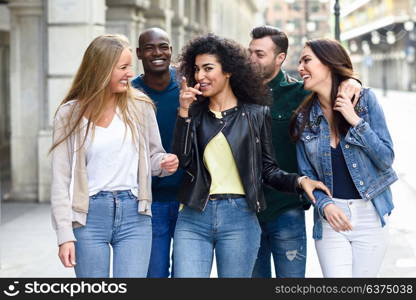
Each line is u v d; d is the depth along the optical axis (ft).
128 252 20.01
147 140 20.56
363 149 20.59
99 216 19.81
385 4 343.67
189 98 20.45
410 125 148.25
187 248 20.80
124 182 20.03
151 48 24.53
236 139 20.75
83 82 20.01
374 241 20.92
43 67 60.18
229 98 21.29
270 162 21.38
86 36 58.49
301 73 21.25
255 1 401.29
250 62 21.33
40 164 60.18
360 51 527.81
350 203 20.88
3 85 106.01
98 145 19.81
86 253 19.77
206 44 20.98
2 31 102.58
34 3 59.47
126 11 71.87
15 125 60.90
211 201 20.71
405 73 435.94
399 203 58.90
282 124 24.09
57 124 20.06
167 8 94.22
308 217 53.21
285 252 24.73
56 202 19.69
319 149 21.07
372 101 20.97
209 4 161.38
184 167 20.93
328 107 21.25
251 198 20.61
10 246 44.24
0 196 63.98
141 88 24.97
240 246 20.81
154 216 24.39
